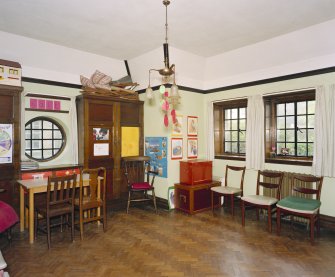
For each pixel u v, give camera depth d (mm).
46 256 2855
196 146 5168
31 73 4082
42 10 3023
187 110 4980
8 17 3203
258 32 3629
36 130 4301
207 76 5152
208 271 2520
